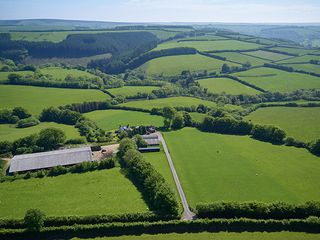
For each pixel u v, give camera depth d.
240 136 195.50
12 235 107.81
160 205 116.12
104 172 147.50
